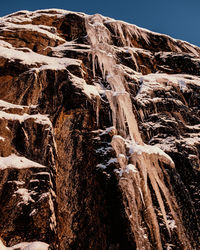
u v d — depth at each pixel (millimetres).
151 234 6574
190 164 8562
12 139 6453
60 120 7785
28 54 9438
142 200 6898
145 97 10016
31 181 5910
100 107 8609
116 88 10117
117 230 6582
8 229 5250
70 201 6953
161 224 6836
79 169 7395
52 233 5598
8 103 7305
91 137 7914
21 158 6281
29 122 6891
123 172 7195
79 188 7160
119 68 10820
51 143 6836
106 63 11008
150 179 7461
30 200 5645
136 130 8727
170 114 9961
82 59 10602
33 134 6758
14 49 9891
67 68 9031
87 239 6648
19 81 8023
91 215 6918
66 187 7062
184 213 7406
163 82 11078
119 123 8648
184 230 7059
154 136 9086
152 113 9750
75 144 7707
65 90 8023
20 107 7305
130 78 10852
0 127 6410
